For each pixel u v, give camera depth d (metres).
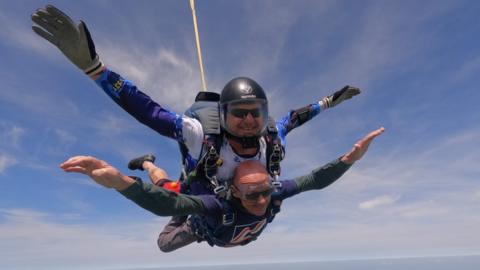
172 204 1.46
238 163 1.66
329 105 2.09
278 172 1.75
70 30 1.31
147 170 2.15
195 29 2.01
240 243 1.87
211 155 1.60
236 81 1.59
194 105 1.73
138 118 1.61
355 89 2.10
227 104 1.57
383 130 1.69
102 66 1.48
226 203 1.65
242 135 1.61
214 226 1.78
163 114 1.61
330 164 1.82
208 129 1.61
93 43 1.39
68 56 1.40
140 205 1.39
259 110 1.57
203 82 1.95
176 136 1.63
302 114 2.01
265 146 1.71
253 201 1.62
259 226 1.80
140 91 1.60
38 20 1.27
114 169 1.27
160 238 2.50
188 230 2.28
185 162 1.79
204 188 1.74
